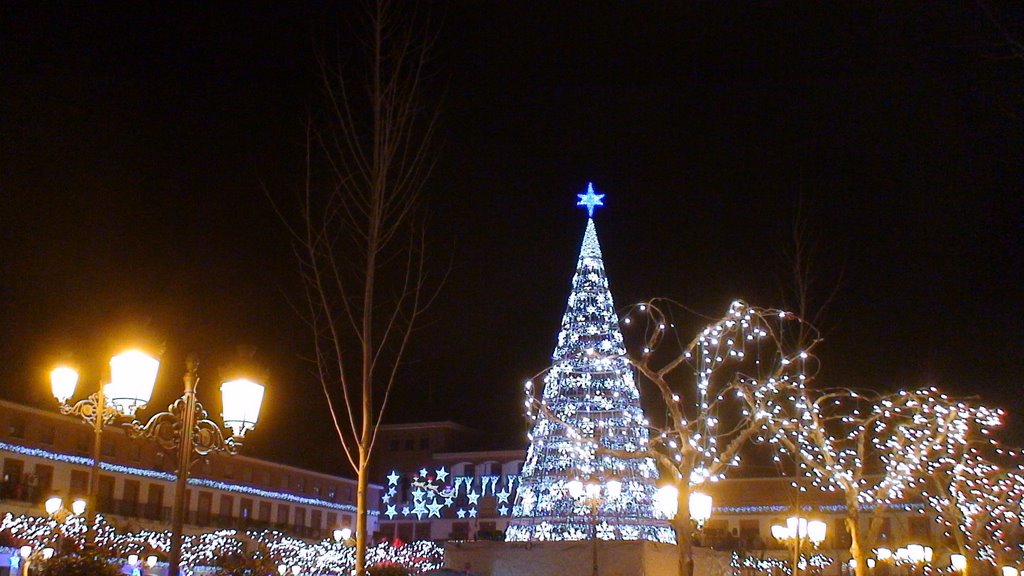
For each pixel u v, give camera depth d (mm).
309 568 44594
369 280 13523
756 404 23000
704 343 22078
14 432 39219
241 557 37750
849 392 22562
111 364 11422
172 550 10641
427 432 65625
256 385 11414
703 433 21969
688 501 17562
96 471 14750
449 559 32688
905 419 23578
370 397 13266
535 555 31625
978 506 25844
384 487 64688
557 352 33875
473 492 62812
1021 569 30375
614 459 32062
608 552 30828
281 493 54188
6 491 37719
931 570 30188
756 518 51031
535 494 33531
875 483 30391
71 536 24328
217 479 49375
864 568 19531
